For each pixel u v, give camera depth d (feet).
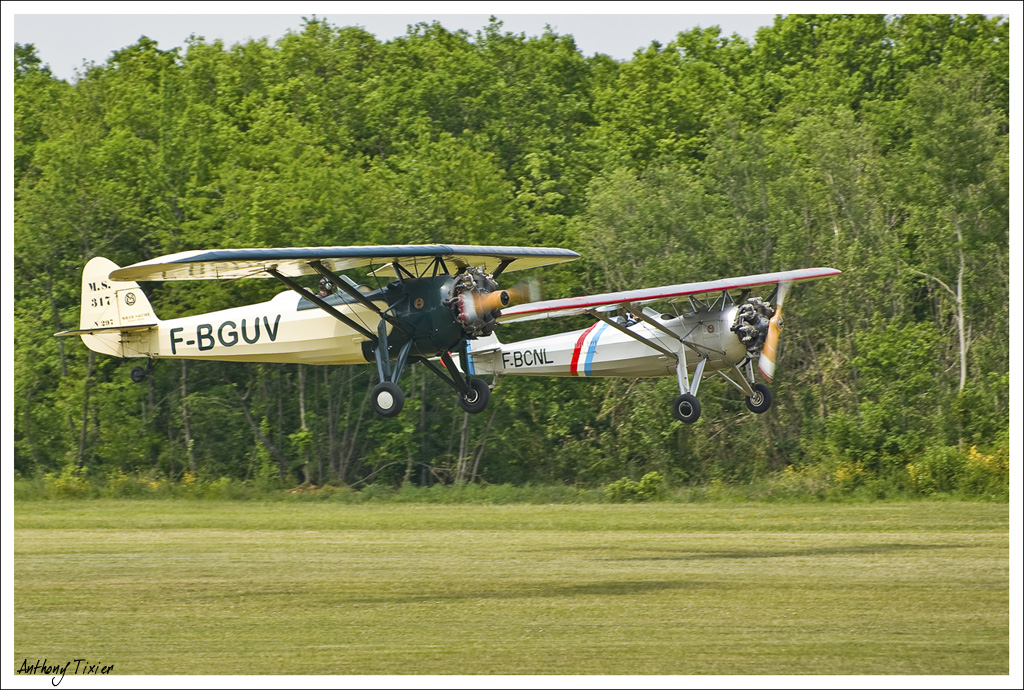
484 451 387.14
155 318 230.48
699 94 510.99
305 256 173.47
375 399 187.73
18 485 304.09
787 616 133.49
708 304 247.50
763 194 382.83
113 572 162.71
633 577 155.74
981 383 355.77
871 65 526.98
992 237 370.73
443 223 380.58
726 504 267.59
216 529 212.84
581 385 382.42
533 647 123.13
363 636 128.47
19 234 382.83
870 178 391.86
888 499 276.82
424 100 492.95
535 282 190.70
